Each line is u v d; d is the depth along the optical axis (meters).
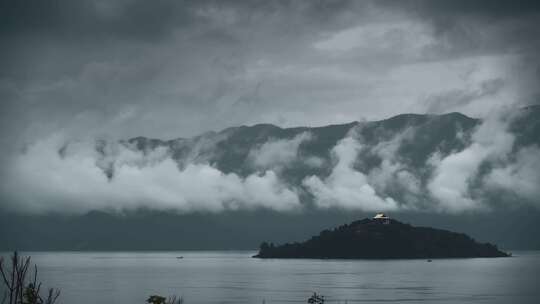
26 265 45.25
